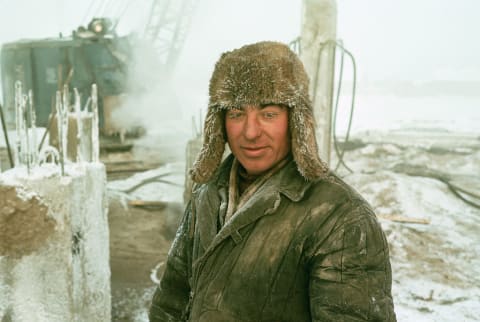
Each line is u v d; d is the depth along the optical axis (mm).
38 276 2340
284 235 1018
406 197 7359
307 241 1006
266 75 1016
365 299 938
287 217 1026
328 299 951
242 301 1041
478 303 4176
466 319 3883
